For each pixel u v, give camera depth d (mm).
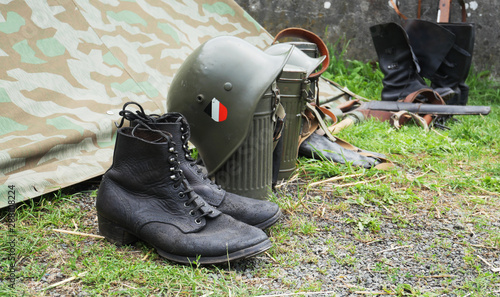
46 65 3016
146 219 1831
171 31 3982
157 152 1818
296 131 2764
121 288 1597
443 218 2387
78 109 2934
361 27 6473
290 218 2295
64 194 2439
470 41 4785
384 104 4496
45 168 2436
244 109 2158
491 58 6418
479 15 6320
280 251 1953
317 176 2908
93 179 2688
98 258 1762
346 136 3654
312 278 1750
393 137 3752
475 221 2338
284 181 2816
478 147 3725
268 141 2357
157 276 1671
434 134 3988
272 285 1686
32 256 1766
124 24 3662
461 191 2801
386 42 4871
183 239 1765
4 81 2756
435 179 2945
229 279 1713
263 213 2047
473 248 2051
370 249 2029
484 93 6176
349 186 2736
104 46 3414
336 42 6512
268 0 6410
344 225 2266
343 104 4676
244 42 2279
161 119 2023
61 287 1580
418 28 4840
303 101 2738
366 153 3188
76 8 3389
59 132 2648
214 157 2283
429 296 1627
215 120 2199
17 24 3020
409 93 4816
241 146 2268
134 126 1946
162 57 3742
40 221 2084
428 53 4824
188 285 1643
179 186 1858
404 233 2203
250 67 2184
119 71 3379
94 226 2096
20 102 2738
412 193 2672
